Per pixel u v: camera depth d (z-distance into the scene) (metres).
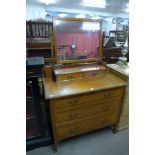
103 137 1.68
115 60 2.40
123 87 1.45
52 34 1.47
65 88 1.30
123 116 1.65
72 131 1.44
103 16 6.25
